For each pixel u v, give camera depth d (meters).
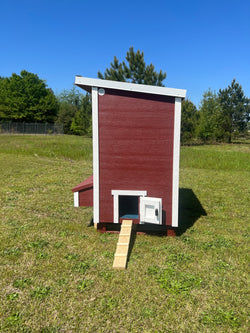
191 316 2.37
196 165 11.96
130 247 3.75
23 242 3.80
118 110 3.91
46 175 9.04
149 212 4.00
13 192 6.67
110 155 4.01
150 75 20.88
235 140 32.97
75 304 2.49
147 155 3.95
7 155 13.95
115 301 2.54
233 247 3.80
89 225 4.64
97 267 3.15
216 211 5.65
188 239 4.08
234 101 31.03
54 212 5.29
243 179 9.18
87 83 3.83
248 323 2.29
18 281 2.82
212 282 2.88
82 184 4.57
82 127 35.56
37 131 39.41
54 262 3.24
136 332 2.18
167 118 3.83
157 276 2.97
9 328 2.18
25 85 44.16
